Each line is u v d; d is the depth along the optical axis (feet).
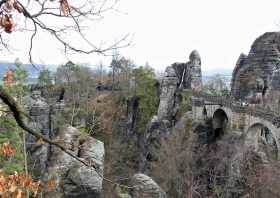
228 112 188.14
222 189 147.43
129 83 274.36
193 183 152.25
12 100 23.86
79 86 202.28
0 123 86.33
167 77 243.81
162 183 155.74
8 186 29.30
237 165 156.76
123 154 221.66
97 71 303.68
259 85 211.00
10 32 23.02
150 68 266.77
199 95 220.23
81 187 90.48
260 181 136.26
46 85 193.16
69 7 22.66
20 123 24.71
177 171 158.40
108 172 150.92
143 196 98.48
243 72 226.17
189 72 252.01
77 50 23.72
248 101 211.41
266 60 216.33
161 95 242.17
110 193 97.81
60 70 200.75
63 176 91.25
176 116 231.71
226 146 171.94
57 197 84.69
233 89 231.09
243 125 175.94
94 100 209.46
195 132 199.11
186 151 170.40
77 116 145.69
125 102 258.16
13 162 81.46
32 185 31.55
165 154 171.83
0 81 36.40
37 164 107.45
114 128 222.28
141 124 247.09
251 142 169.99
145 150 224.33
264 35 224.94
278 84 207.92
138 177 102.42
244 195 137.90
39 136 25.38
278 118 151.84
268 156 159.43
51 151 109.40
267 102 197.36
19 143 88.17
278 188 132.36
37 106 145.59
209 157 173.88
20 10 22.25
